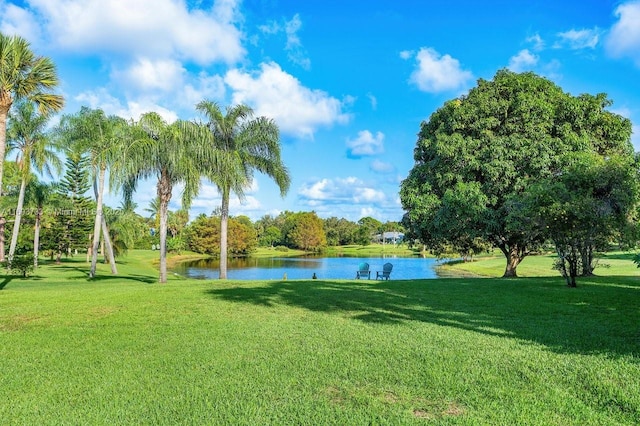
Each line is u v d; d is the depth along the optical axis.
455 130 19.12
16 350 6.12
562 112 17.94
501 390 4.45
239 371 5.10
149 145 17.66
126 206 19.41
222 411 3.96
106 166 22.78
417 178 20.48
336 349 6.02
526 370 5.04
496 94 18.97
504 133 18.14
